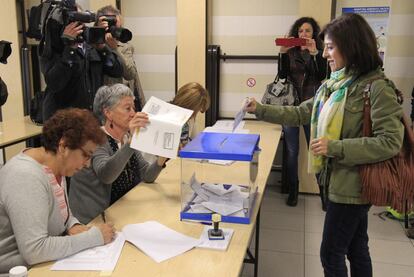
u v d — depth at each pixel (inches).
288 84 139.7
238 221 63.2
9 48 110.3
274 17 156.0
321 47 138.0
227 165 83.4
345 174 64.5
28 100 173.0
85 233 54.6
